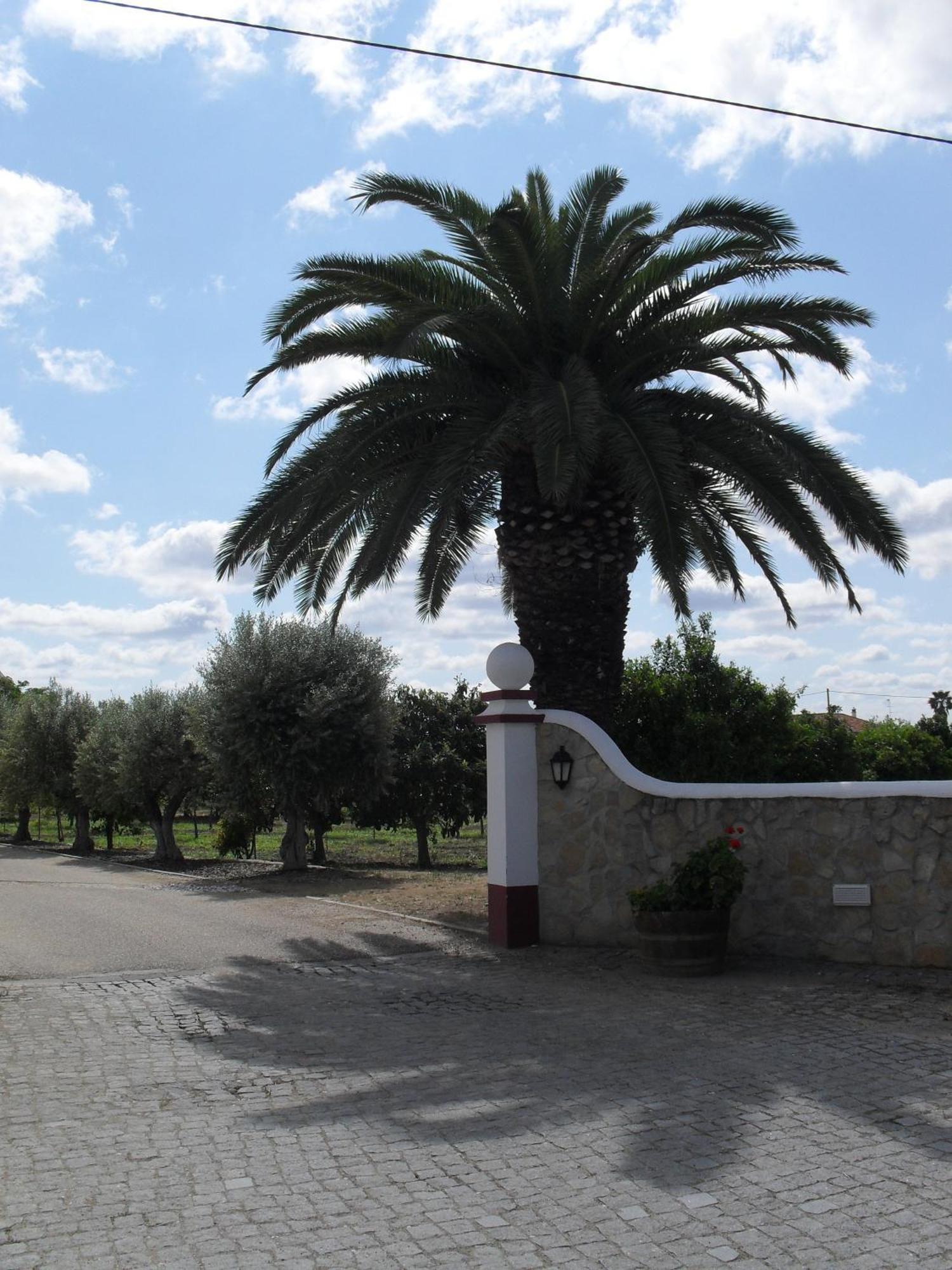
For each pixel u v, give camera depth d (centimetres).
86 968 1072
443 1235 418
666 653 1705
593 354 1216
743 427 1182
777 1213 428
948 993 834
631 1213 432
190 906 1622
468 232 1175
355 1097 612
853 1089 588
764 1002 821
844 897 962
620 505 1204
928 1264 381
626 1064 657
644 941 952
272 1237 420
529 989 909
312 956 1119
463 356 1242
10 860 3028
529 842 1120
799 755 1775
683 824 1058
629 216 1188
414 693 2645
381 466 1246
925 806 933
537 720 1121
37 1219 441
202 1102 608
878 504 1157
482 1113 572
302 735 2031
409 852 3112
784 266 1143
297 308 1184
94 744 3020
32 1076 668
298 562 1331
